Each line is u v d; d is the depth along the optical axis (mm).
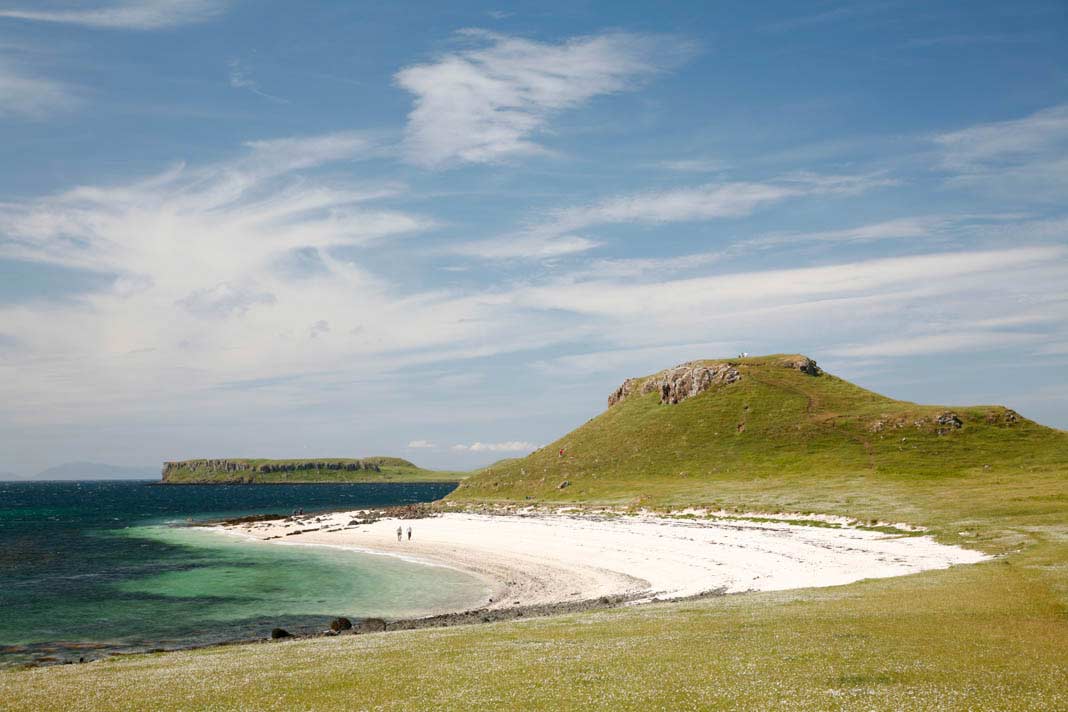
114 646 47281
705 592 51094
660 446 159125
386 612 56312
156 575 78625
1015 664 22750
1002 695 19391
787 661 23984
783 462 135875
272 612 57750
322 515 156500
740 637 28344
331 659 29422
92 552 102250
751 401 168125
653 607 41594
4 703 23859
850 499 97062
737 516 98000
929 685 20578
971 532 66812
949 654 24156
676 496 118688
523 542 90875
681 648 26906
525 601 56719
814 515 90375
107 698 24000
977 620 29625
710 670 23281
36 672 31500
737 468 138000
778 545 72938
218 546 107375
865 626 29188
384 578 72438
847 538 74438
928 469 118688
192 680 26500
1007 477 105812
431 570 76375
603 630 32656
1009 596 34812
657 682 22219
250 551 99562
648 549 77438
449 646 30859
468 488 169625
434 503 159000
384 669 26344
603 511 116812
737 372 183125
